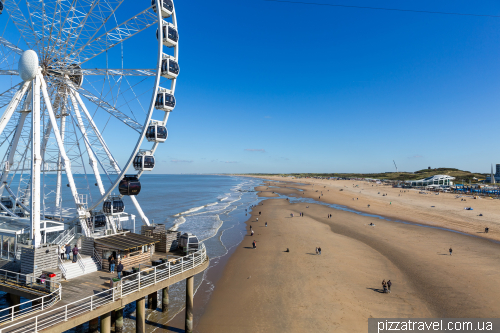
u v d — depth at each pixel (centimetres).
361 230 5550
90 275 1978
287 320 2358
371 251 4156
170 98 2423
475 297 2700
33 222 2033
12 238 2191
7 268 2036
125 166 2267
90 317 1470
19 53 2458
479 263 3625
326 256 3934
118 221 2730
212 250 4378
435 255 3959
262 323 2325
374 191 14312
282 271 3403
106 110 2464
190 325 2173
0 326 1285
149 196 13000
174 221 6831
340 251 4159
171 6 2483
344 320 2341
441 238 4900
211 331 2241
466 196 11481
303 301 2664
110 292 1711
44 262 1866
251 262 3753
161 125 2405
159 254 2448
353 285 2991
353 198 11256
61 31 2377
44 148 2638
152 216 7606
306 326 2267
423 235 5128
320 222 6359
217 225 6291
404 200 10444
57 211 3134
